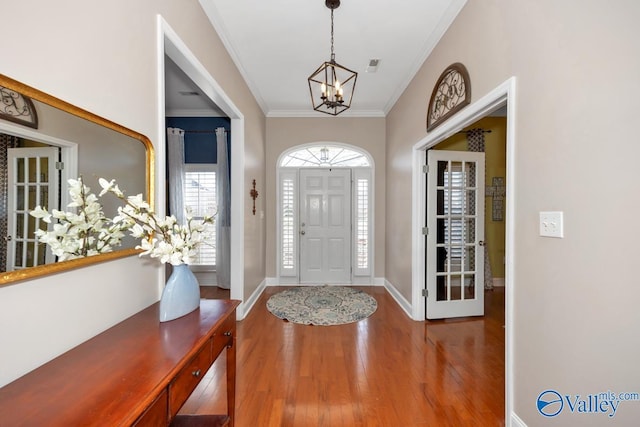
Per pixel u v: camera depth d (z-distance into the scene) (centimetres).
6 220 79
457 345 255
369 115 455
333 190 466
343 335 275
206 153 438
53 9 91
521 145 145
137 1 132
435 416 168
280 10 221
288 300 382
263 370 215
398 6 217
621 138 98
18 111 82
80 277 103
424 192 312
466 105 200
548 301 129
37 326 88
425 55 278
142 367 89
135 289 131
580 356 114
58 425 66
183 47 174
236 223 311
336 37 257
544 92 130
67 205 97
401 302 358
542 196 132
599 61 104
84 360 92
